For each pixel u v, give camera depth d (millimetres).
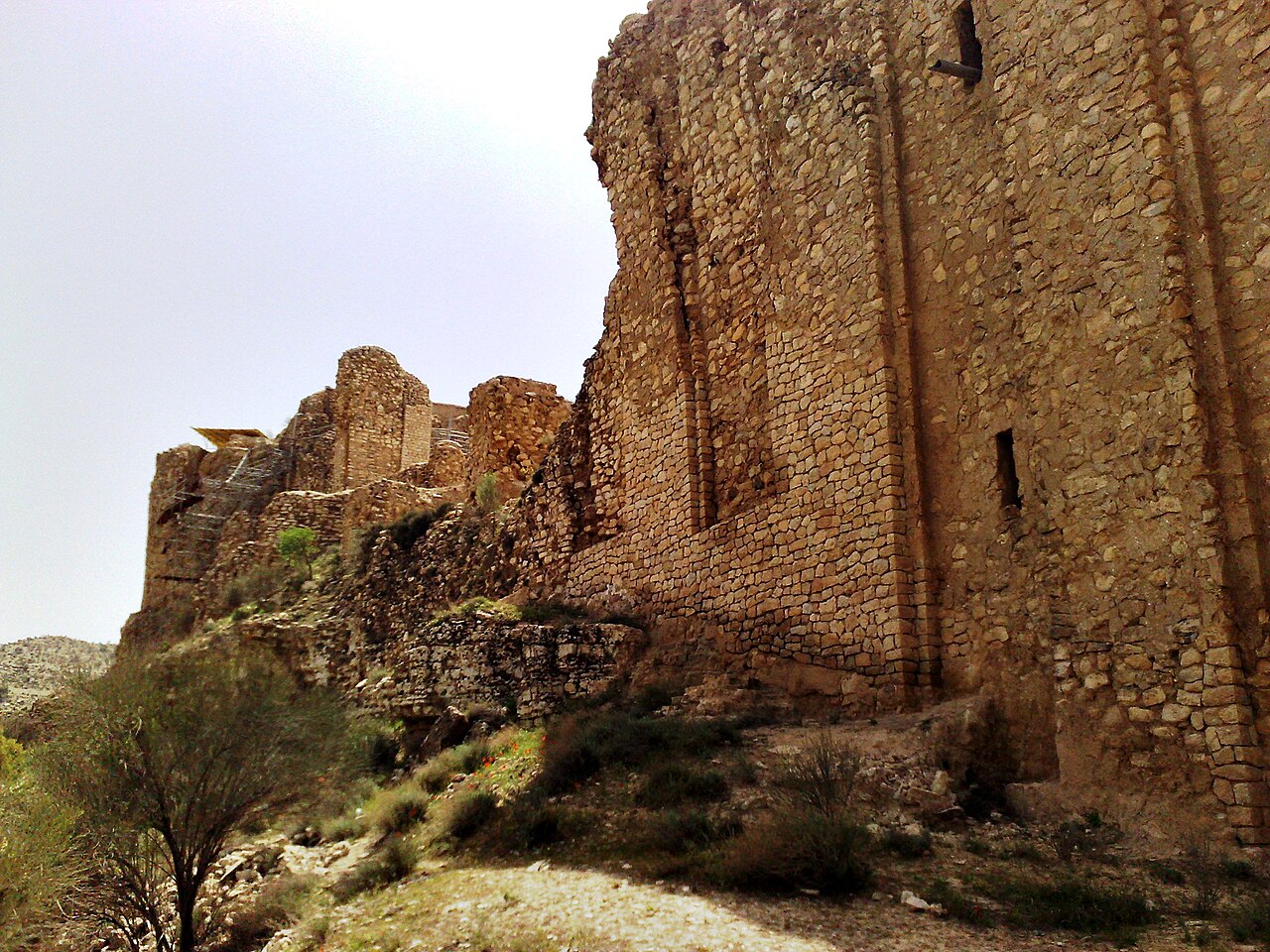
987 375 11703
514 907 7871
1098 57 9836
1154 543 8656
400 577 28547
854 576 13078
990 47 12008
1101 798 8672
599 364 20828
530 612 19000
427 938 7660
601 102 21484
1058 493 9750
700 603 16469
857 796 9281
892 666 12156
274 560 35594
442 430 52688
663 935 6566
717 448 17125
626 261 20062
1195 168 8844
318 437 46938
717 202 17578
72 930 10695
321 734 12766
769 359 15445
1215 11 8961
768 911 6938
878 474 12844
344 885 10398
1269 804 7535
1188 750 8070
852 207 13898
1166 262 8836
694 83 18781
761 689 14148
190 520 42875
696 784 9867
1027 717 10219
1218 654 7949
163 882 11609
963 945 6090
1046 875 7434
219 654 13500
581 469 21250
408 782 14070
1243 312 8398
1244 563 8008
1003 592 10992
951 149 12695
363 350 45844
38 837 9766
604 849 9156
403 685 18391
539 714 15922
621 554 18984
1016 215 10719
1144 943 5961
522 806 10992
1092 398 9453
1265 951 5645
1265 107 8453
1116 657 8859
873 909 6891
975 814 9133
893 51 13961
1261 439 8156
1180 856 7633
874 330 13188
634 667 16484
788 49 16125
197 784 11148
